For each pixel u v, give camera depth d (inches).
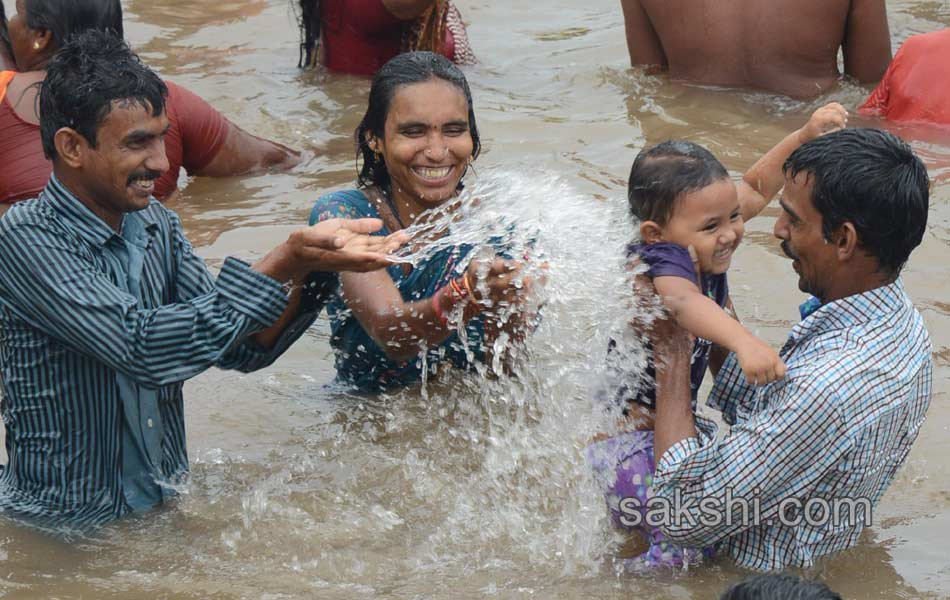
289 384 209.2
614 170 277.9
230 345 157.9
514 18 401.7
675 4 324.2
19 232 159.0
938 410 192.4
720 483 151.9
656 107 315.9
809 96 319.0
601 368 176.4
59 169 161.2
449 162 190.9
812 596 110.9
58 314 158.2
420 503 176.1
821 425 147.3
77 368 165.8
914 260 236.7
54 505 170.6
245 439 192.5
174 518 172.2
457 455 186.5
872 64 321.1
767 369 147.2
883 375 148.2
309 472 183.8
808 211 149.3
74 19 258.8
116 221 165.3
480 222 190.2
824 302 154.6
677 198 160.7
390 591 157.1
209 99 326.6
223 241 251.9
